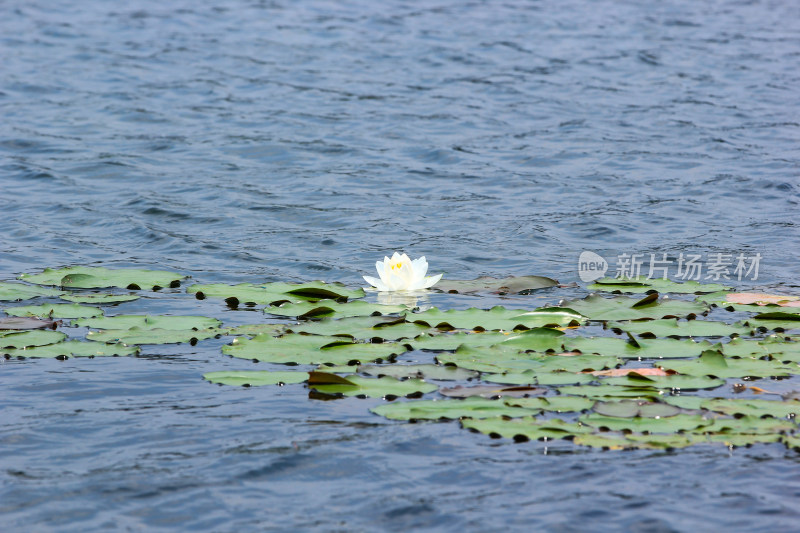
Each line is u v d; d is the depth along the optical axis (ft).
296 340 32.07
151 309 36.73
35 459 23.58
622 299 37.35
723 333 33.01
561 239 48.57
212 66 97.45
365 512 21.13
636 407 26.09
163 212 53.26
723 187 58.18
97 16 123.65
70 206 54.13
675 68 97.71
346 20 124.26
